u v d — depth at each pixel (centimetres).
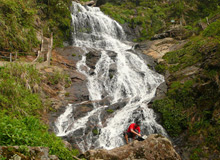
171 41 2155
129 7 3077
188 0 2859
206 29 1825
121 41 2444
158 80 1585
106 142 1045
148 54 2005
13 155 432
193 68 1419
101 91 1495
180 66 1575
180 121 1105
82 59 1797
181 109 1162
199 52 1532
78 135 1027
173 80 1439
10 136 502
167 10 2909
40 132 732
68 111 1188
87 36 2277
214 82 1084
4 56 1403
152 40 2367
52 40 1877
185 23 2594
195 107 1117
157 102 1241
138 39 2592
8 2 1656
